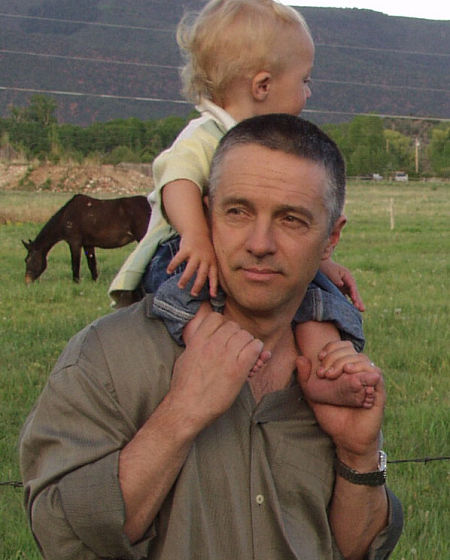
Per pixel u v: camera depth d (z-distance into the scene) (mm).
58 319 11086
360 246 21703
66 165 57531
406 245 21922
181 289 2053
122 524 1818
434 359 8906
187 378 1902
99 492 1823
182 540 1912
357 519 2127
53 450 1944
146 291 2422
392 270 16359
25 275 15914
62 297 13328
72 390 1970
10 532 4867
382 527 2195
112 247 16984
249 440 2023
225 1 2547
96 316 11492
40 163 58219
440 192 63719
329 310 2197
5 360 8891
